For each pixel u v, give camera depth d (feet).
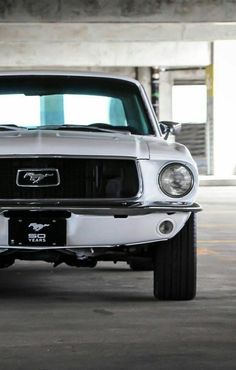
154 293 25.05
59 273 31.32
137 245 23.70
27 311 23.48
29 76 27.84
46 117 27.40
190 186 23.30
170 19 83.25
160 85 129.08
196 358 18.44
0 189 22.71
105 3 82.48
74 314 23.02
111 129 27.32
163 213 23.00
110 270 32.17
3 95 27.48
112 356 18.58
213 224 51.37
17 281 29.32
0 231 22.63
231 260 34.83
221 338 20.22
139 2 82.79
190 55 114.62
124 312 23.29
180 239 24.17
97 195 22.82
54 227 22.61
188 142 131.64
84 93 27.78
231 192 82.99
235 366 17.84
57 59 114.42
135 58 114.52
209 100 116.16
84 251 23.47
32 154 22.62
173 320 22.20
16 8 82.07
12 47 113.91
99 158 22.77
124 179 22.94
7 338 20.18
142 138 25.23
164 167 23.17
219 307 24.09
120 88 28.09
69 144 22.95
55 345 19.52
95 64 114.62
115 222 22.75
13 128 26.53
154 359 18.35
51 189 22.74
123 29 95.25
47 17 82.33
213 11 83.46
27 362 18.11
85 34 98.32
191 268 24.39
